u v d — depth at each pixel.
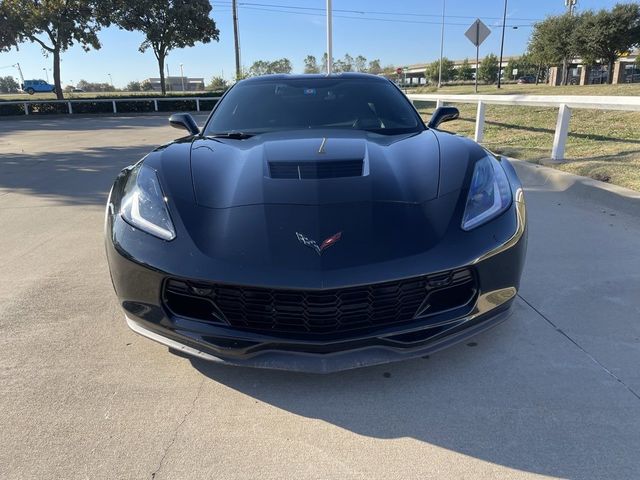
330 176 2.33
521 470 1.73
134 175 2.53
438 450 1.84
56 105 26.22
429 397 2.13
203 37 34.16
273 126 3.34
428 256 2.01
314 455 1.83
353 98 3.58
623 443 1.84
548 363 2.34
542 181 5.93
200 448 1.87
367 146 2.71
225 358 2.07
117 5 30.58
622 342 2.50
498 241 2.17
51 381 2.28
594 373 2.26
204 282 1.99
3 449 1.87
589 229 4.21
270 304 1.99
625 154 6.39
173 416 2.05
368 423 1.99
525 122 10.71
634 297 2.97
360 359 2.03
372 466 1.77
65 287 3.32
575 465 1.75
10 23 28.80
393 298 2.01
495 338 2.57
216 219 2.14
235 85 3.91
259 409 2.09
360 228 2.05
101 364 2.41
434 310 2.11
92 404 2.12
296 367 2.02
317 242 2.00
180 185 2.34
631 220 4.43
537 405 2.06
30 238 4.42
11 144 12.50
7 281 3.44
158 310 2.13
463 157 2.53
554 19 42.72
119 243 2.22
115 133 15.38
